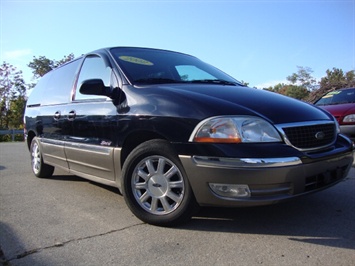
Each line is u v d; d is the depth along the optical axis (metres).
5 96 37.44
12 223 3.39
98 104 3.85
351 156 3.44
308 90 44.59
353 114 6.97
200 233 3.01
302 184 2.84
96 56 4.32
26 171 6.32
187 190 2.99
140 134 3.34
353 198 3.95
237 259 2.53
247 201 2.74
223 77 4.45
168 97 3.17
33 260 2.59
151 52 4.43
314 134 3.07
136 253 2.67
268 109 3.05
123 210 3.72
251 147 2.74
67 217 3.54
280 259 2.51
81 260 2.57
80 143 4.08
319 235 2.92
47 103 5.25
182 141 2.94
